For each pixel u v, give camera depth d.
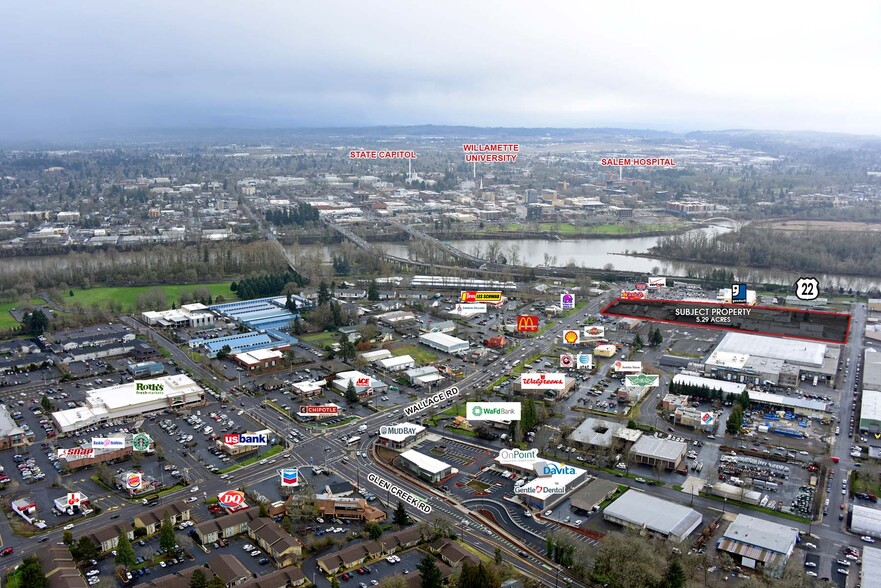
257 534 138.88
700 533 143.50
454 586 123.31
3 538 139.12
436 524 142.00
